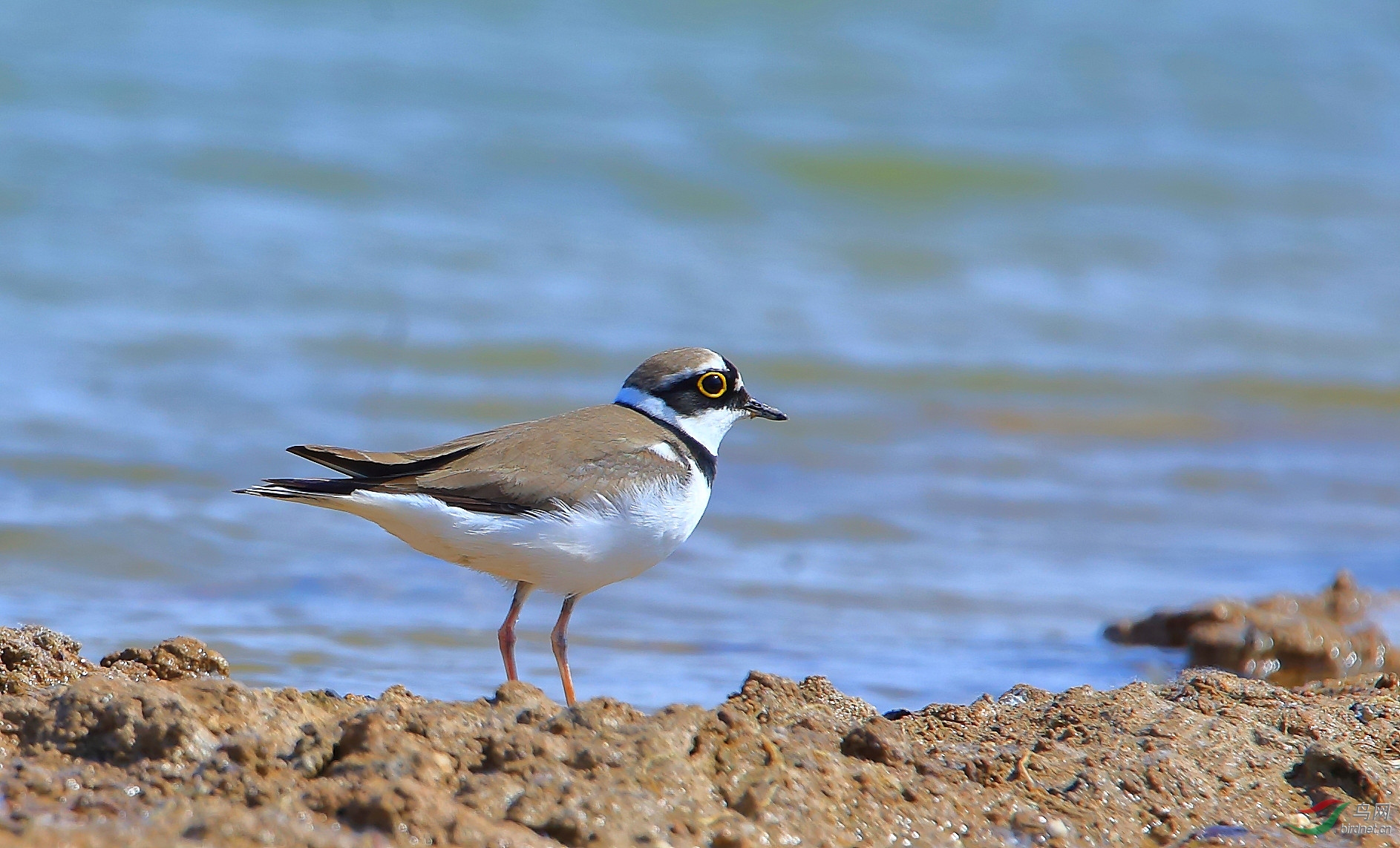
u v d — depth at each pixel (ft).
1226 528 51.08
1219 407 65.82
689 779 20.33
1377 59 123.75
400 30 97.55
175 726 20.54
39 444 48.44
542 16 103.76
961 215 87.81
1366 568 46.83
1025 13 118.93
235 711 21.48
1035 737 25.53
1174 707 26.76
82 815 18.74
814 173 88.94
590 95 91.35
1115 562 46.68
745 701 24.93
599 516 27.48
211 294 65.21
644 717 21.56
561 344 63.41
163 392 55.16
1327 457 60.85
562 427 28.68
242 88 83.97
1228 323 77.25
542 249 74.74
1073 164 94.89
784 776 20.71
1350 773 24.07
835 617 39.50
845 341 68.64
